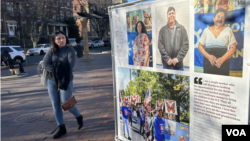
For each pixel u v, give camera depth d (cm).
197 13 198
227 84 184
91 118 457
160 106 254
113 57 317
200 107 210
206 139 209
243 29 167
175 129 241
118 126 335
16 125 451
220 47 184
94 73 1081
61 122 379
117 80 320
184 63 218
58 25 4553
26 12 3481
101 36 4922
